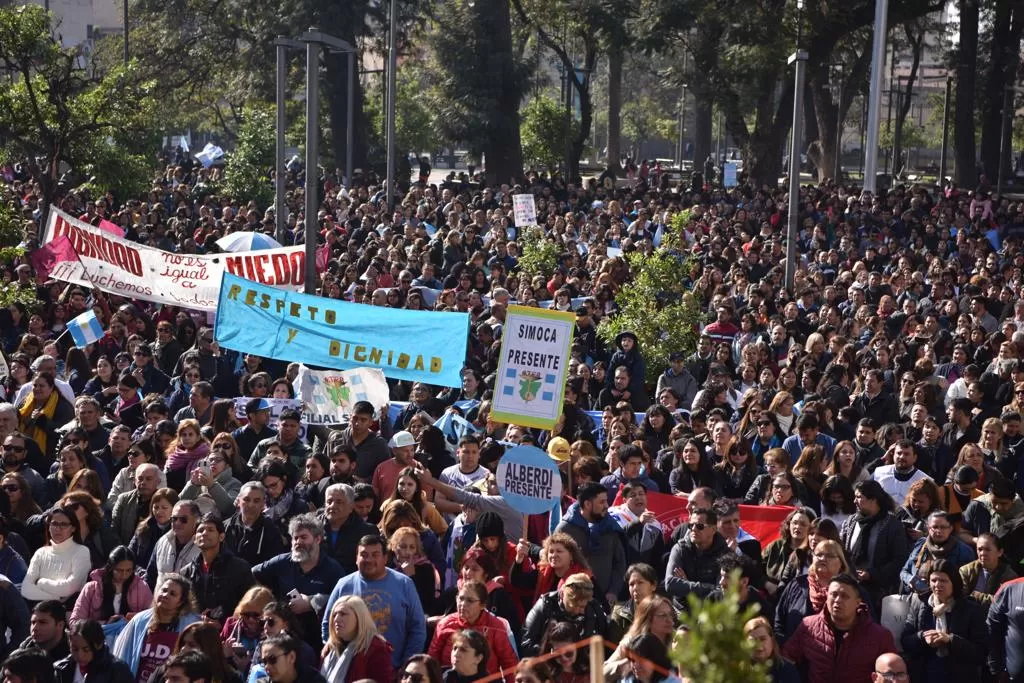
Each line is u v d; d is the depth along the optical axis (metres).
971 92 63.47
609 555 10.10
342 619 8.10
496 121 52.19
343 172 56.16
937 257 29.20
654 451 14.30
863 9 51.00
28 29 30.19
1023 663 8.88
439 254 27.44
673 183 65.44
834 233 34.97
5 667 8.04
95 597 9.70
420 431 13.62
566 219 33.50
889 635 8.55
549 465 10.08
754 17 48.50
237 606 9.00
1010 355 16.75
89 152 35.28
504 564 9.76
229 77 63.81
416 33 59.53
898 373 17.48
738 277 24.70
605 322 19.84
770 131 53.03
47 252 19.88
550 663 8.29
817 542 9.34
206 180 45.25
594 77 94.50
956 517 10.67
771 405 14.50
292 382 15.95
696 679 3.57
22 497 11.21
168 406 15.15
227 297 15.75
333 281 21.75
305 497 11.54
